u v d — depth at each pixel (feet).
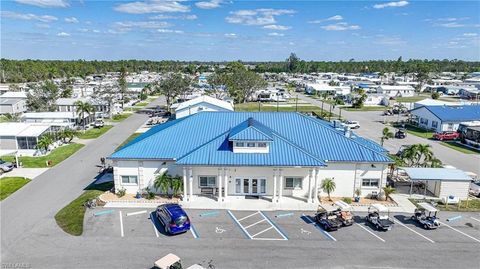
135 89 473.26
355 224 98.99
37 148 174.09
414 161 159.53
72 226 96.43
